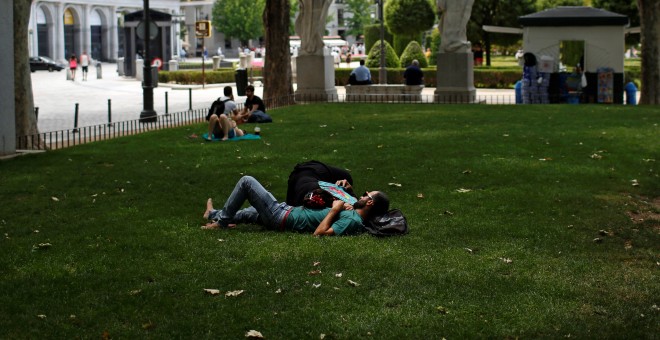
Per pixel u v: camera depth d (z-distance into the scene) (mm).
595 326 6574
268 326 6508
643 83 27812
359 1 97688
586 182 12516
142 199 11320
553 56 28172
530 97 28266
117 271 7871
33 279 7625
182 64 57344
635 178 12984
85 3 81375
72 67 52031
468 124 20109
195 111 25688
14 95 16234
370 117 22156
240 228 9500
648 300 7242
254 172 13172
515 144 16203
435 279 7648
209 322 6578
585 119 21156
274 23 28562
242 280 7609
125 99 35312
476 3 47500
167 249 8648
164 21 52438
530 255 8555
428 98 31125
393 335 6344
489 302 7078
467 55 28109
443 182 12422
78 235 9242
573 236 9398
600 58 27812
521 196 11461
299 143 16594
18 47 16734
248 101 20984
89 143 17172
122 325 6520
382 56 39094
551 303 7070
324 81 29281
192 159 14672
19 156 15172
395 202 11062
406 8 52250
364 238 8953
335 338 6309
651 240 9445
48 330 6410
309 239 8875
